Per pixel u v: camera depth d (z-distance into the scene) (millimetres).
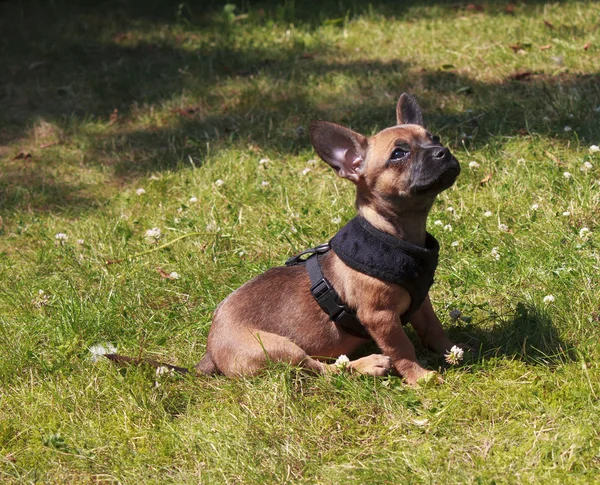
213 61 9594
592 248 5086
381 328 4117
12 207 7031
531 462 3449
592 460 3406
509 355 4289
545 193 5812
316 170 6848
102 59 10117
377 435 3816
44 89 9422
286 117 7953
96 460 3836
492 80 8078
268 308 4363
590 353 4156
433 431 3758
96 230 6328
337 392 4105
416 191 4016
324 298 4219
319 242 5695
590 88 7484
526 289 4801
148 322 5039
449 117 7398
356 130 7418
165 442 3865
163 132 8109
